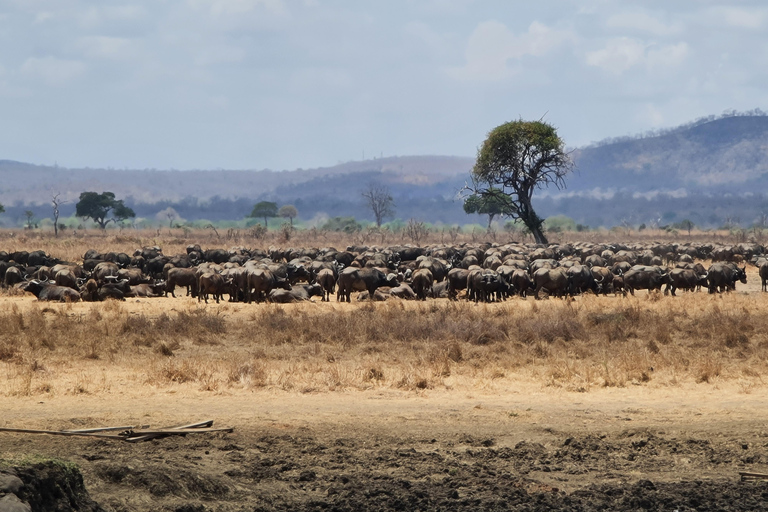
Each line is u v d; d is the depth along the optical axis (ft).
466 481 167.73
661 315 382.63
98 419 205.67
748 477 171.73
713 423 211.41
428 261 568.41
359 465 176.04
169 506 143.84
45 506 119.96
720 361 285.84
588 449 189.26
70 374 256.32
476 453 185.47
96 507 129.80
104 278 486.38
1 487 113.80
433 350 293.84
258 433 197.57
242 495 155.94
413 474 171.22
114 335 321.93
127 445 183.52
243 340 322.55
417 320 351.46
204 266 503.61
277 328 340.59
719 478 171.73
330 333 323.78
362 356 291.58
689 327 349.61
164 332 330.34
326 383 246.47
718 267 524.93
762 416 217.56
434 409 222.89
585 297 485.15
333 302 462.60
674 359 283.38
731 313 393.50
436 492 160.76
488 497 158.61
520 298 492.54
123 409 216.33
